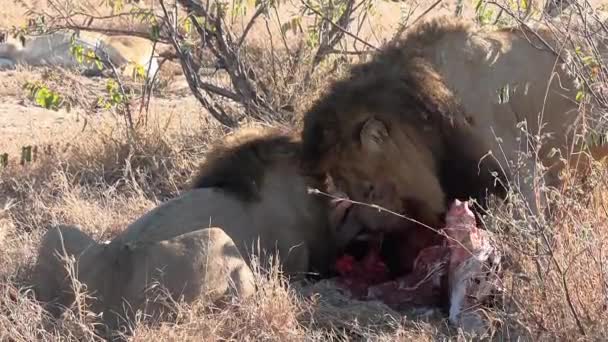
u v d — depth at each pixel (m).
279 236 10.79
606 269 9.36
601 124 10.35
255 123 14.74
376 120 10.80
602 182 10.42
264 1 16.05
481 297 9.76
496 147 11.16
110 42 26.17
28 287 10.03
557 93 11.52
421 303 10.51
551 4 13.27
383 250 11.17
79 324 9.25
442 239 10.90
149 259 9.52
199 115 17.42
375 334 9.52
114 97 15.95
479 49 11.48
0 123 19.62
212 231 9.62
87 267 9.70
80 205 13.21
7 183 14.87
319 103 11.02
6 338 9.37
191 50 16.73
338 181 11.05
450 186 10.98
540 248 9.46
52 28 17.06
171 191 14.13
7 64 27.75
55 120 19.83
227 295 9.47
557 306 9.22
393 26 18.41
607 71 10.65
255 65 16.34
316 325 9.77
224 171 10.97
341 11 15.97
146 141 15.59
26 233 12.30
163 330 9.05
